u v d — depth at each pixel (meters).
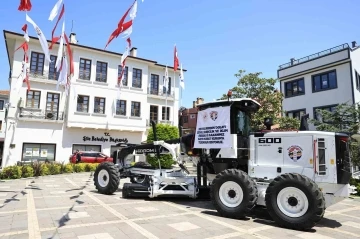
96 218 5.75
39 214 6.04
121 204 7.32
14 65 20.61
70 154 22.39
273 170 6.11
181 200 8.10
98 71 23.92
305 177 5.31
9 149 20.20
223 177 6.19
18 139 20.59
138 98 25.50
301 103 20.72
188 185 7.93
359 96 18.73
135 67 25.75
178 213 6.38
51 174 15.92
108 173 8.88
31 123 21.16
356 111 12.16
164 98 27.44
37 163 15.70
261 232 5.02
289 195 5.43
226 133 6.78
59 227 5.04
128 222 5.48
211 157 7.16
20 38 20.75
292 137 5.98
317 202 5.09
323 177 5.53
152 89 27.12
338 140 5.54
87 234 4.64
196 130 7.40
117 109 24.41
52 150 21.88
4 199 7.85
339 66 18.53
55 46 22.08
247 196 5.80
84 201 7.67
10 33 20.12
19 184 11.31
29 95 21.16
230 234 4.84
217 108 7.07
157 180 8.13
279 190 5.52
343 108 12.95
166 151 8.96
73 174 16.39
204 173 7.81
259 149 6.39
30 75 20.97
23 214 6.02
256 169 6.35
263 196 6.07
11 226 5.07
